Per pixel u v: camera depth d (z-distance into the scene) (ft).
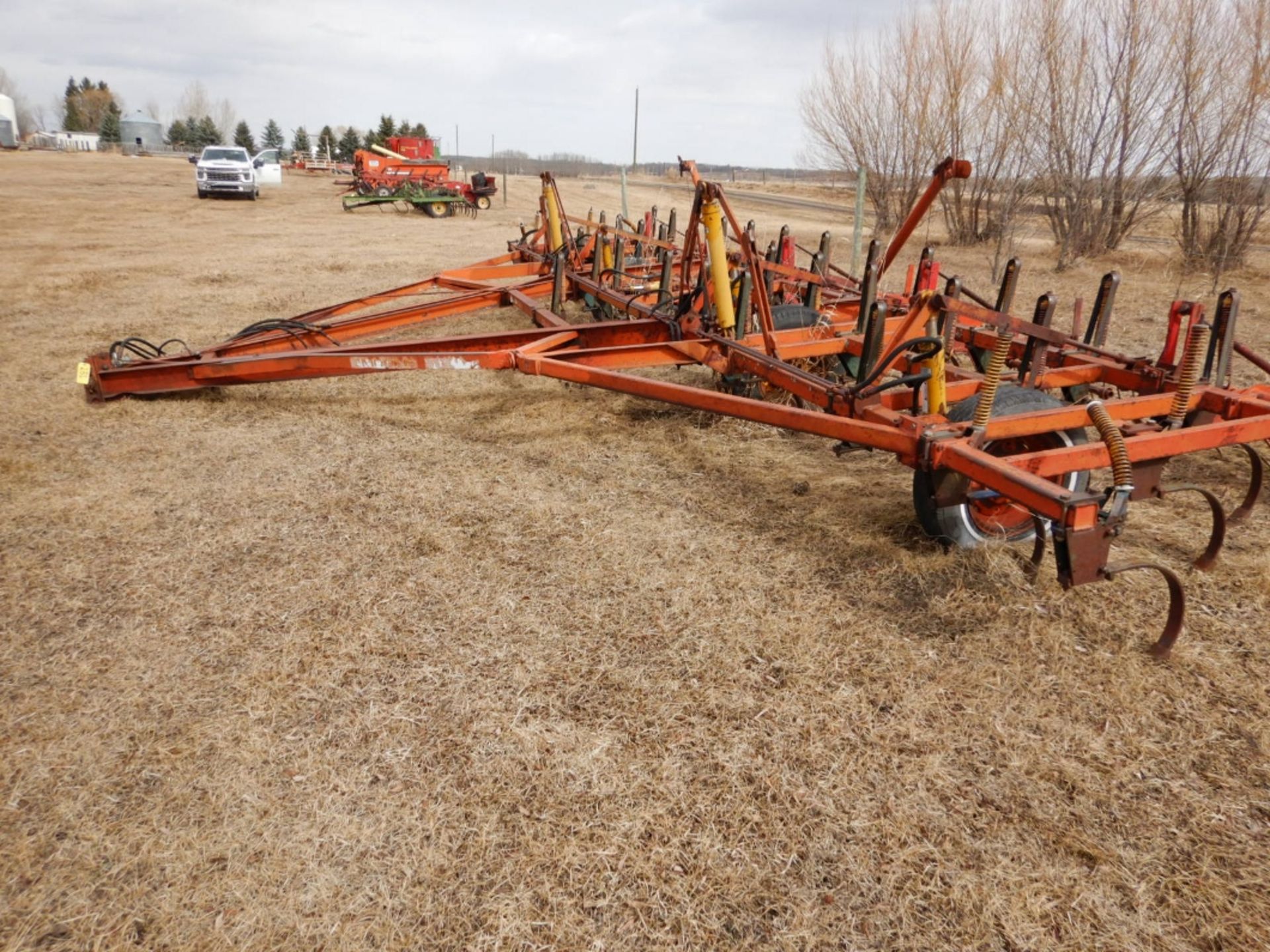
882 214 63.10
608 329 19.27
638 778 8.27
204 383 19.34
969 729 8.88
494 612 11.19
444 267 45.50
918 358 12.10
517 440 18.17
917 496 12.34
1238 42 40.81
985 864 7.27
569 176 228.43
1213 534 11.75
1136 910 6.82
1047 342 12.62
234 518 14.05
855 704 9.28
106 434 18.12
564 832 7.65
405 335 30.35
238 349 21.22
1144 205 49.73
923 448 11.07
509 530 13.65
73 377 22.80
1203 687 9.47
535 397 21.58
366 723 9.04
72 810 7.88
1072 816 7.75
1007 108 49.65
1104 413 9.42
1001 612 10.84
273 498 14.87
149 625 10.89
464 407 20.68
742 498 14.89
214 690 9.58
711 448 17.71
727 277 17.98
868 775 8.26
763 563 12.46
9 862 7.32
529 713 9.21
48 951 6.53
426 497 14.93
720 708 9.27
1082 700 9.30
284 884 7.13
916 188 60.39
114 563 12.48
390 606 11.33
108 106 380.99
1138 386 14.20
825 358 21.39
